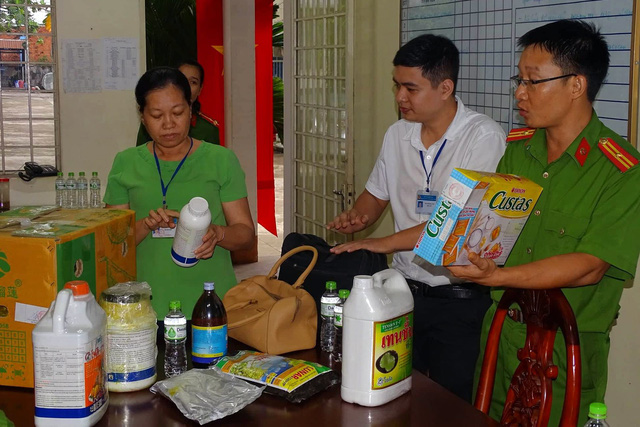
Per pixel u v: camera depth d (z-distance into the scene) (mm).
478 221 1519
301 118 4887
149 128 2059
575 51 1718
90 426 1384
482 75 3109
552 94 1749
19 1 4289
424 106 2369
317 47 4523
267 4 6883
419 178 2529
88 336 1363
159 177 2166
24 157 4434
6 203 3842
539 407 1533
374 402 1509
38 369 1352
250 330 1793
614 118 2455
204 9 6555
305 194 4891
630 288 2520
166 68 2068
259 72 7094
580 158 1792
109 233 1729
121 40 4480
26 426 1401
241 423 1432
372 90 4102
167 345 1688
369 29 4062
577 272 1649
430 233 1503
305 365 1611
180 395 1470
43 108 4426
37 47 4359
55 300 1380
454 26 3299
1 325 1550
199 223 1854
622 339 2576
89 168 4551
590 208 1772
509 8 2889
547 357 1544
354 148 4141
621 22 2385
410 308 1576
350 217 2535
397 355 1540
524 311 1616
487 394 1673
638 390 2523
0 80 4316
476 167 2369
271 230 7398
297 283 1914
